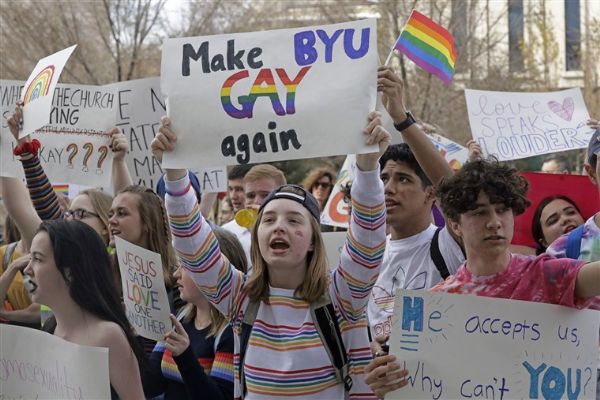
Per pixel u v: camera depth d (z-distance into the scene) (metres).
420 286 4.81
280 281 4.10
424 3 21.56
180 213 4.11
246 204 7.19
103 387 3.87
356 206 3.97
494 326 3.79
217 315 4.66
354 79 4.07
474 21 23.00
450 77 5.55
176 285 5.33
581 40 24.84
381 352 4.06
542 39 26.36
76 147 6.29
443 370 3.79
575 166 14.98
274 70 4.14
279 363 3.94
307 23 23.75
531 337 3.79
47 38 21.16
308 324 4.00
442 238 4.83
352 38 4.11
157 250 5.48
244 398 4.03
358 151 3.98
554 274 3.83
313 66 4.12
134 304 4.64
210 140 4.12
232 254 4.96
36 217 6.04
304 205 4.12
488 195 3.82
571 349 3.80
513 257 3.96
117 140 6.27
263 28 23.39
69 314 4.16
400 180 4.96
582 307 3.90
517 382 3.78
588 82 23.12
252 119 4.11
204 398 4.37
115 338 4.08
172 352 4.36
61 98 6.32
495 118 6.76
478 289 3.91
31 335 4.17
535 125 6.79
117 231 5.47
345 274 4.01
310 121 4.06
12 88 6.20
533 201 5.68
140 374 4.25
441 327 3.80
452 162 6.94
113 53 21.34
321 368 3.94
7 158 6.10
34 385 4.17
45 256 4.16
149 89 7.02
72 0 21.08
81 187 8.45
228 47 4.19
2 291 5.51
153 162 7.00
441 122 22.05
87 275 4.12
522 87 25.02
